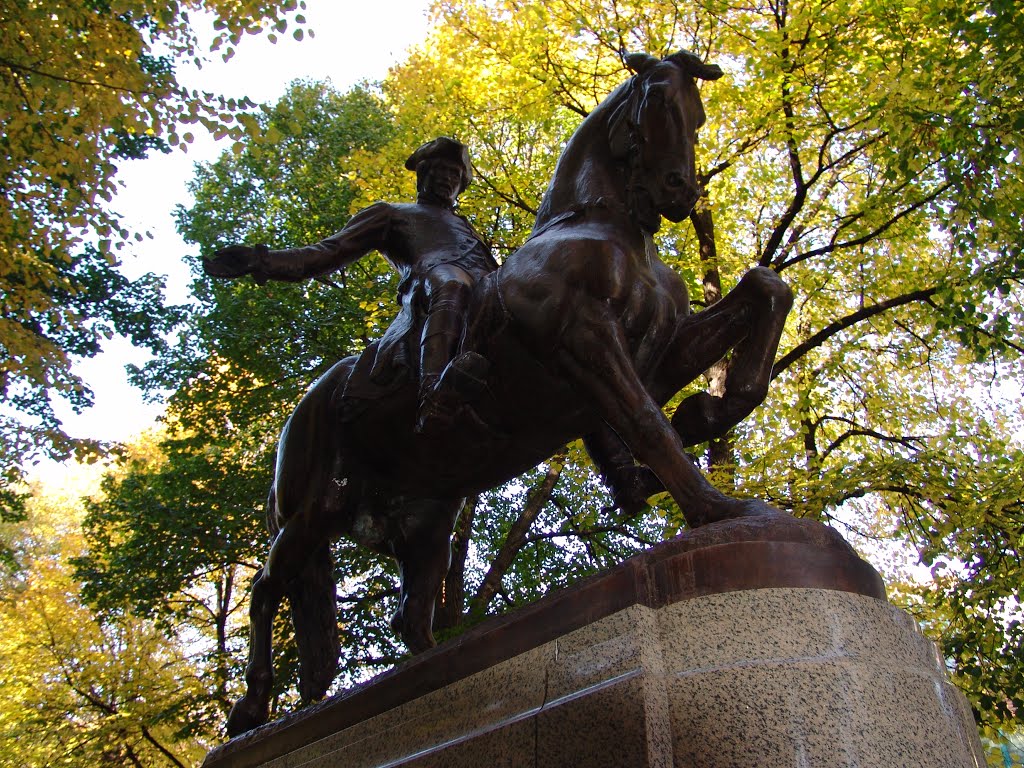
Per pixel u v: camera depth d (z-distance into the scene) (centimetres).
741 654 241
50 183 910
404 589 447
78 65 751
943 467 934
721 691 234
